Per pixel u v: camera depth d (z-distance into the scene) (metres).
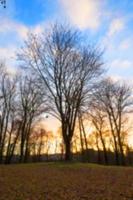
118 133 53.38
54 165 30.38
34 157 71.88
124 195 13.87
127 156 65.12
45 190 15.80
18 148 60.72
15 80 53.81
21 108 53.25
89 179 20.72
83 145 58.88
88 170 26.67
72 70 36.44
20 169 26.28
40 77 36.91
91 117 48.41
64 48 36.97
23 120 52.50
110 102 52.84
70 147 35.00
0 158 52.00
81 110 37.22
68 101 35.47
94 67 37.38
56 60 36.66
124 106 53.75
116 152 53.06
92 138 67.25
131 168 28.98
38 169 26.81
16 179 19.91
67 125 35.16
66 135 35.00
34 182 18.80
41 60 38.34
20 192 15.13
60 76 36.19
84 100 36.50
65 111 35.44
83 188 16.45
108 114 52.91
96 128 57.44
